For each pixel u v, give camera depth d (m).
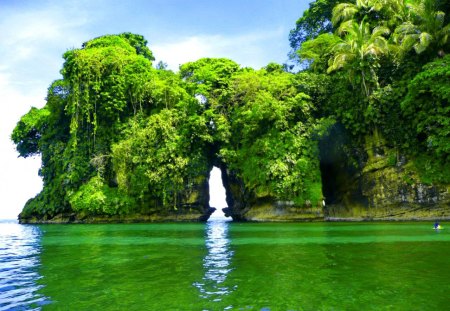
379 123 32.56
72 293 7.43
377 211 32.38
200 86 41.31
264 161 34.09
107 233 23.02
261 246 14.44
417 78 28.67
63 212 42.41
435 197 30.09
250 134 36.22
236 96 39.72
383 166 32.34
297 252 12.47
